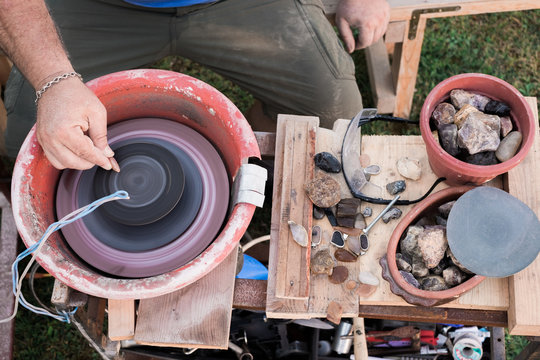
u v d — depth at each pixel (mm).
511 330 1394
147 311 1403
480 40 3064
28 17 1491
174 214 1509
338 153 1572
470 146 1397
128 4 2047
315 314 1409
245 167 1353
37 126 1367
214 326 1391
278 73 2137
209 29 2076
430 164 1531
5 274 2102
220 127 1548
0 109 2535
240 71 2174
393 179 1555
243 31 2066
